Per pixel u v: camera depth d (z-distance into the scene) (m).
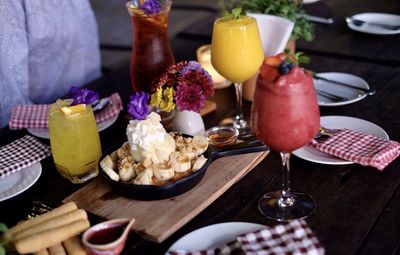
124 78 1.47
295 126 0.75
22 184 0.96
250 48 1.04
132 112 0.89
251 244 0.72
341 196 0.87
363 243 0.76
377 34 1.64
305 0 1.96
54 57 1.80
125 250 0.79
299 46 1.59
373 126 1.06
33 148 1.06
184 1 3.69
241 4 1.35
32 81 1.78
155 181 0.88
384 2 1.95
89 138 0.97
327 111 1.18
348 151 0.95
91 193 0.92
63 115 0.94
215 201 0.89
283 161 0.85
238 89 1.12
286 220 0.82
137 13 1.14
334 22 1.79
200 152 0.94
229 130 1.09
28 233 0.75
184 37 1.74
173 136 0.98
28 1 1.64
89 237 0.74
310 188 0.90
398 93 1.24
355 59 1.48
